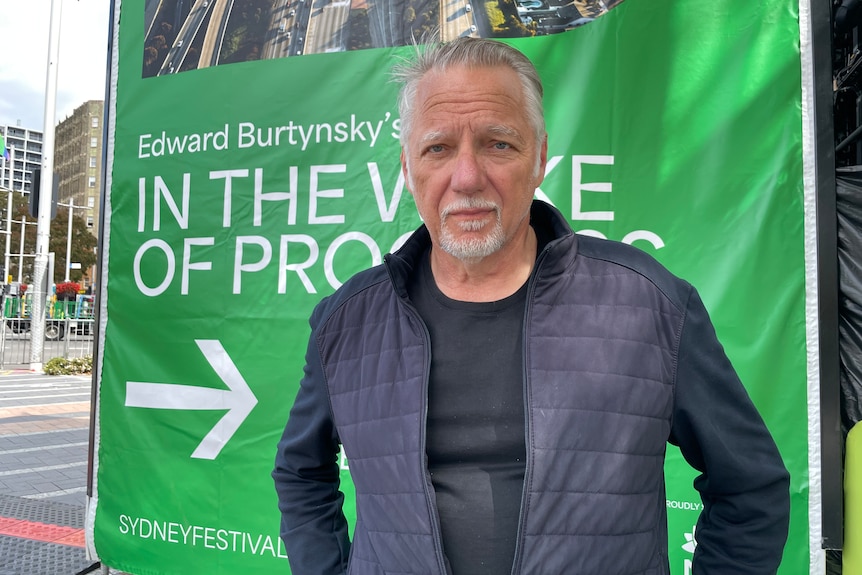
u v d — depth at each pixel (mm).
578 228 2289
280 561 2475
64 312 20250
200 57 2689
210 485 2566
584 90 2299
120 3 2838
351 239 2484
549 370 1169
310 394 1433
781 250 2133
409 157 1323
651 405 1154
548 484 1111
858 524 1968
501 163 1223
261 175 2582
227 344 2580
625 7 2271
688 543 2189
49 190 12430
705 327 1215
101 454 2734
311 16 2561
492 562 1135
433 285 1330
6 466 5355
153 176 2729
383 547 1204
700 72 2223
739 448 1185
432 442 1206
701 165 2209
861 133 2201
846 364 2086
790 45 2156
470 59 1235
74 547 3557
